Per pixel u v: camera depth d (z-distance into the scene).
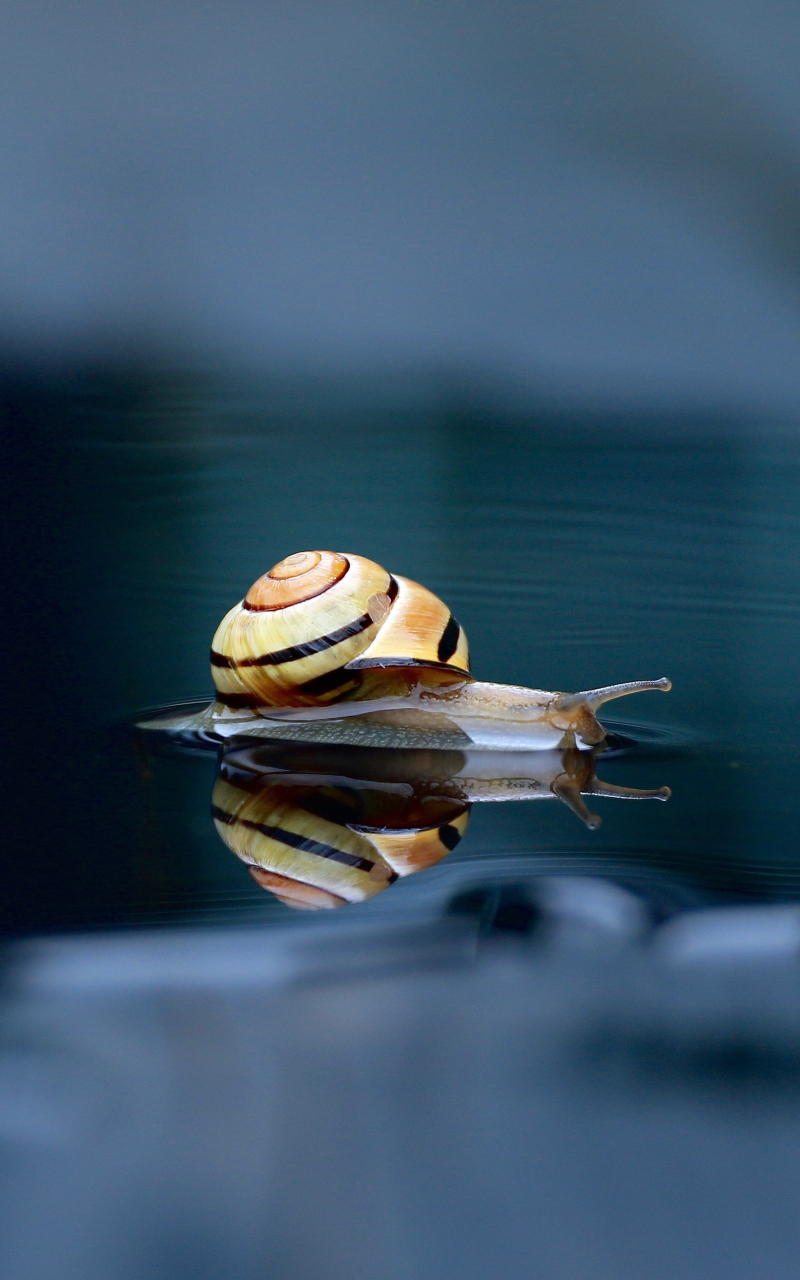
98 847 0.44
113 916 0.43
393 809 0.45
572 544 0.54
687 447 0.85
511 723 0.46
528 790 0.45
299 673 0.46
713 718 0.47
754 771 0.45
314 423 0.96
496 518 0.59
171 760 0.46
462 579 0.52
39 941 0.43
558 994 0.43
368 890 0.44
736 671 0.48
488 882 0.44
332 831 0.44
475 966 0.43
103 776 0.45
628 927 0.43
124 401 1.04
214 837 0.44
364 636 0.47
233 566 0.52
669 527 0.56
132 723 0.47
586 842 0.44
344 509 0.61
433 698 0.47
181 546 0.54
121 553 0.53
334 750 0.46
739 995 0.43
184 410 1.01
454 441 0.88
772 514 0.59
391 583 0.47
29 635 0.49
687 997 0.43
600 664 0.48
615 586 0.51
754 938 0.43
